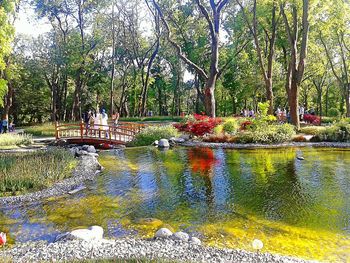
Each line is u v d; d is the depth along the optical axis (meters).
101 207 7.46
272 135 17.00
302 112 31.06
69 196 8.36
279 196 8.09
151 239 5.52
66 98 46.31
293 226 6.22
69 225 6.41
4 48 18.19
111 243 5.28
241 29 30.97
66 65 36.44
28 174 9.60
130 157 13.84
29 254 4.79
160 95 50.75
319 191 8.46
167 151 15.25
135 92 43.88
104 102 50.31
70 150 14.86
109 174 10.70
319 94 43.59
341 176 10.02
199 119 19.47
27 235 5.95
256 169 11.12
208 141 17.69
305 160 12.65
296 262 4.57
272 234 5.86
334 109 42.56
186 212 7.06
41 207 7.53
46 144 20.27
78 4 35.50
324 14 23.66
